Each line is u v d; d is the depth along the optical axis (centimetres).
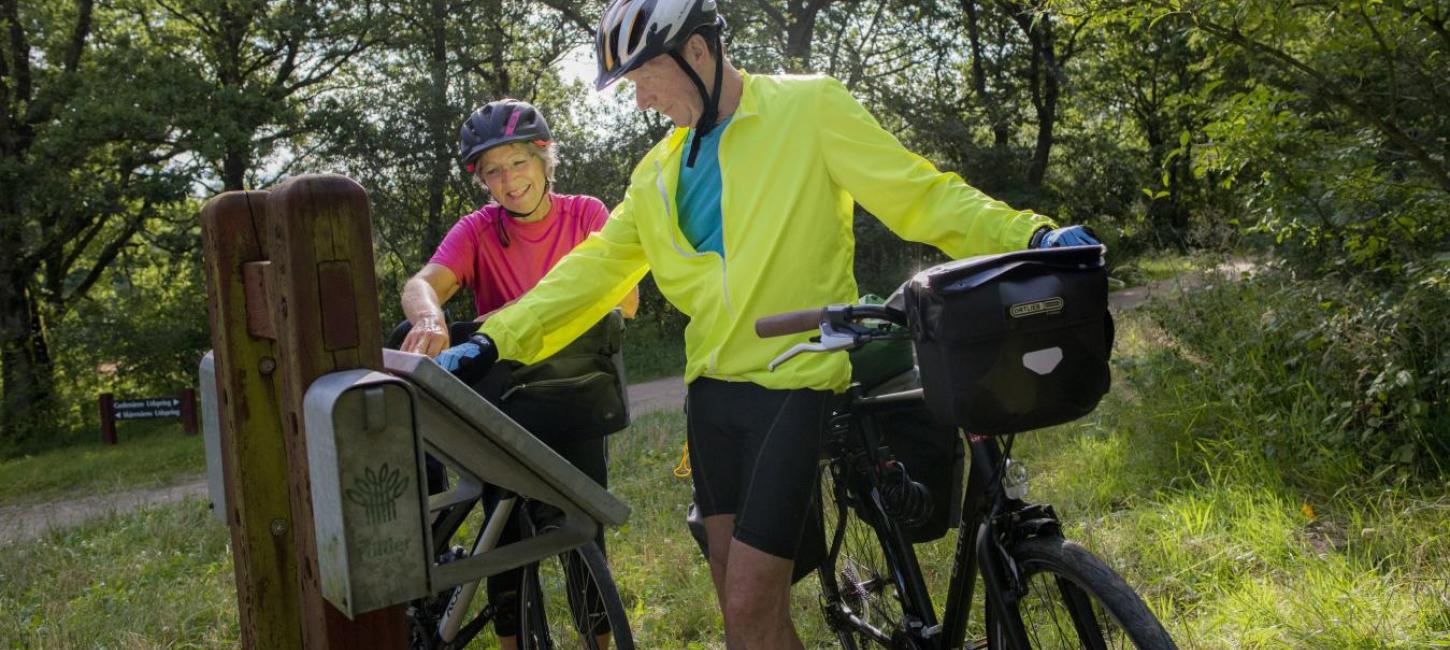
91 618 476
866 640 287
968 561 227
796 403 224
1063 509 459
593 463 307
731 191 232
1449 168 493
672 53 228
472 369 239
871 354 256
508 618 307
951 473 258
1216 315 564
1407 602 306
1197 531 396
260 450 164
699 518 258
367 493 136
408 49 2003
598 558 282
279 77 2025
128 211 1962
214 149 1686
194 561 586
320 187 144
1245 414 490
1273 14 466
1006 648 216
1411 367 447
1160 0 486
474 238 326
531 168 318
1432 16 474
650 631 397
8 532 825
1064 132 3194
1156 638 173
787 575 224
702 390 240
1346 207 509
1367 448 437
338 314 145
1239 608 321
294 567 167
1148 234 876
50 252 1909
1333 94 491
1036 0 562
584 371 291
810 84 231
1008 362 180
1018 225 204
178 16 2002
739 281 228
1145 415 532
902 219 220
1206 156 551
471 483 237
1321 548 368
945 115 2617
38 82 1880
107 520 759
